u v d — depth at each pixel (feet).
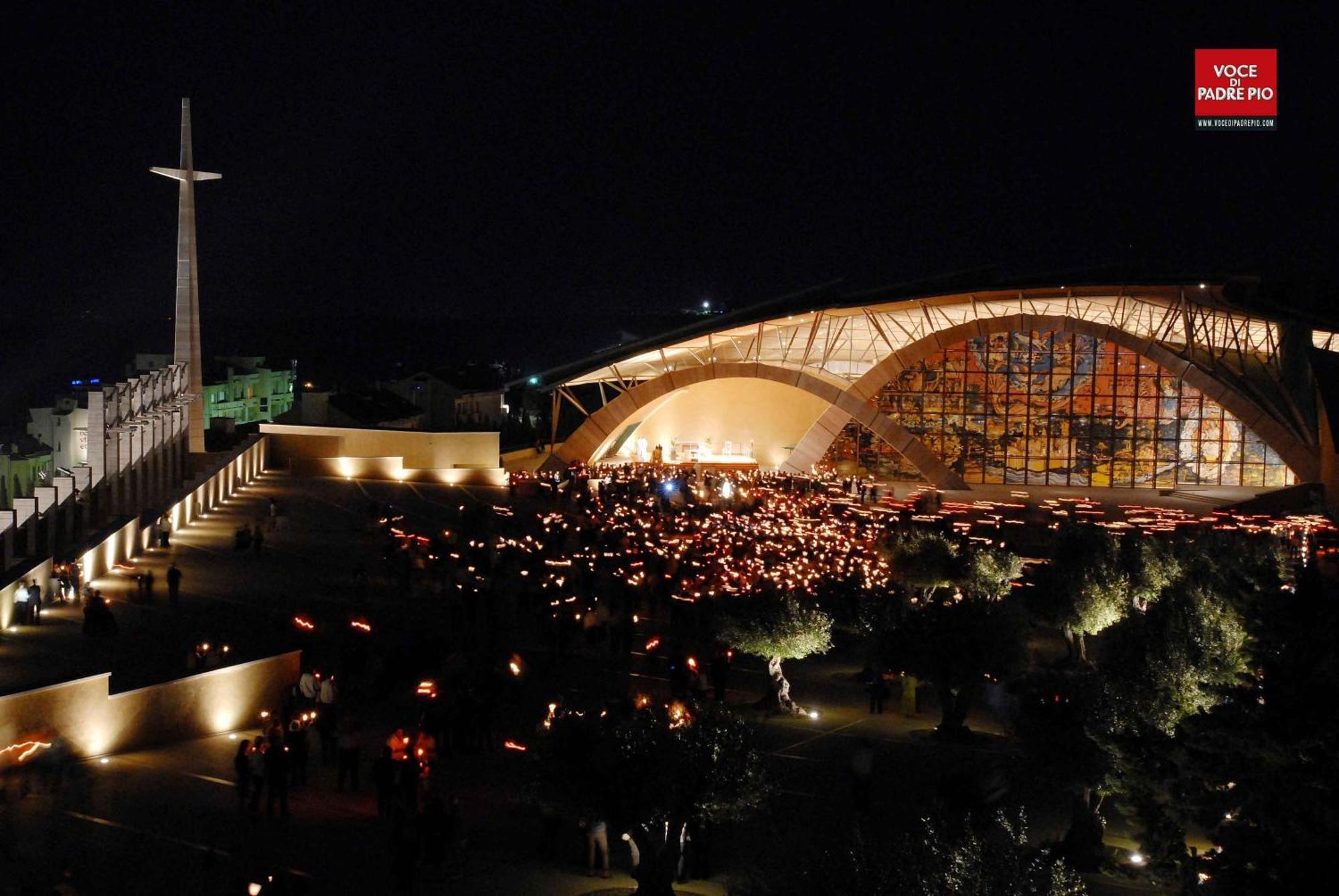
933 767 105.19
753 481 252.42
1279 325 304.09
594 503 201.05
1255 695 73.87
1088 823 85.20
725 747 75.61
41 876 71.26
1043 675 91.30
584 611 141.49
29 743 87.15
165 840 78.13
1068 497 286.46
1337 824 66.33
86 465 148.87
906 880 59.67
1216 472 301.43
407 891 73.26
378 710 109.91
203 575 146.00
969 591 147.84
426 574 148.15
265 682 106.83
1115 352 302.04
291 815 84.38
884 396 305.73
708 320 305.94
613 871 80.28
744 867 81.20
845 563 170.50
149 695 96.84
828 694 131.95
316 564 156.46
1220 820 74.59
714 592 144.15
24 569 122.42
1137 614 101.45
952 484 295.07
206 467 208.33
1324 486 277.64
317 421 282.56
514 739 104.58
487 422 393.50
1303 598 74.54
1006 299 306.35
